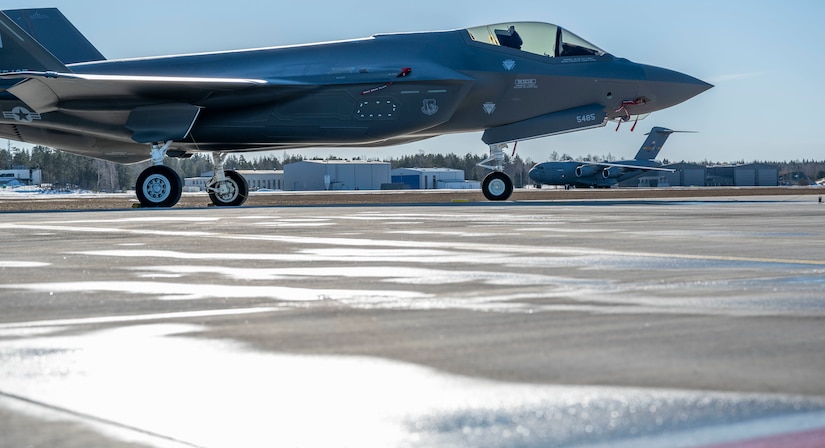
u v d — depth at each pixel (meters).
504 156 26.03
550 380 2.88
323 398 2.71
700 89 25.89
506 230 11.41
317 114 24.45
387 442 2.22
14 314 4.65
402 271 6.58
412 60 24.53
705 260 7.25
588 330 3.90
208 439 2.30
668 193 52.91
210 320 4.34
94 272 6.76
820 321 4.11
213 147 25.55
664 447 2.10
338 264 7.16
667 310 4.50
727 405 2.53
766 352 3.36
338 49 24.88
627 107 25.67
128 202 38.53
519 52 25.03
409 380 2.92
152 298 5.23
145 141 23.73
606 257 7.57
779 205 20.72
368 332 3.92
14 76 21.27
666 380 2.87
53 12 27.56
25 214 18.08
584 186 83.88
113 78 22.44
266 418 2.49
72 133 25.53
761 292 5.20
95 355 3.46
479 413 2.47
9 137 25.77
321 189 110.25
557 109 25.34
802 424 2.31
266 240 9.97
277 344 3.65
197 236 10.77
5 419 2.52
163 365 3.26
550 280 5.91
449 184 125.88
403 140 26.41
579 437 2.21
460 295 5.17
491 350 3.45
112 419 2.51
